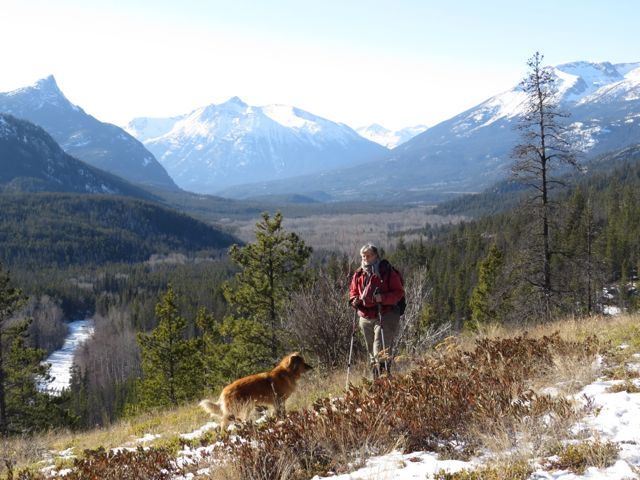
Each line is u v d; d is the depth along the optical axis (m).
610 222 82.00
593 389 5.75
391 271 7.59
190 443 6.72
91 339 95.50
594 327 10.30
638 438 4.13
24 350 26.52
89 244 196.75
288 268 21.67
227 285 23.19
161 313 30.98
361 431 5.00
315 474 4.61
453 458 4.47
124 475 5.36
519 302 21.91
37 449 9.38
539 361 6.89
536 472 3.83
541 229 21.67
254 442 5.31
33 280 146.50
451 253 85.06
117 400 59.09
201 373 29.67
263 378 7.06
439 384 5.74
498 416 4.76
